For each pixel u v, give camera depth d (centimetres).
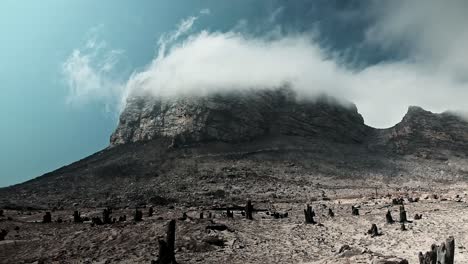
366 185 13112
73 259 3603
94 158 18125
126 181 13625
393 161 17525
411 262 3006
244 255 3512
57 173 15925
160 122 19575
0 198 11912
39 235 4988
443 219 5153
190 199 10844
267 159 15975
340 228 5091
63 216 7750
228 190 12044
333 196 11025
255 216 6669
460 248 3394
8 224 5891
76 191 12731
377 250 3581
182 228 4356
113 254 3653
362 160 17212
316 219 6084
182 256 3453
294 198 10831
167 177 13800
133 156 16900
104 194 12169
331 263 2472
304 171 14688
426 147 19575
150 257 3447
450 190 11694
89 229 4791
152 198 10719
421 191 11700
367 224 5281
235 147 17700
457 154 18875
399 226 4862
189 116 18988
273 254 3553
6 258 3956
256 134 19312
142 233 4244
